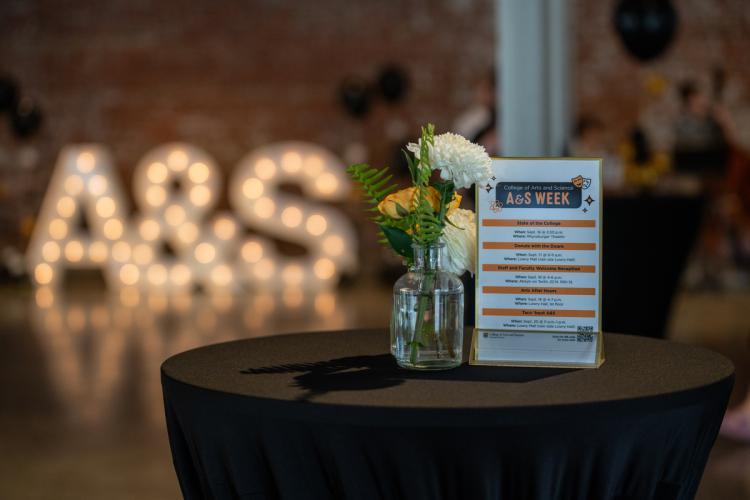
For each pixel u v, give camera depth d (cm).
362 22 1005
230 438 148
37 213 1038
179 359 175
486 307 174
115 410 452
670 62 940
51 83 1041
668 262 300
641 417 142
